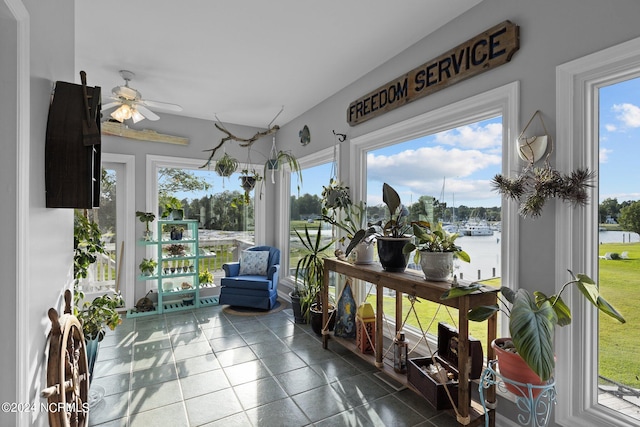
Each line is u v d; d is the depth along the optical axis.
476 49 1.97
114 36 2.37
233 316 3.76
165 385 2.27
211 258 4.59
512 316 1.26
